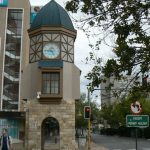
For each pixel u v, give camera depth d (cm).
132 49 870
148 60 866
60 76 3388
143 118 1436
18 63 6091
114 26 873
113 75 905
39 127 3350
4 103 5862
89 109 2862
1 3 6250
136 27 862
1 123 4128
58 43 3441
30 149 3325
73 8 891
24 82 3497
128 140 6134
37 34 3488
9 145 2172
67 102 3381
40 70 3400
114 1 860
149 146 4269
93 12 876
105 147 4153
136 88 938
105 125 10744
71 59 3494
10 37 6191
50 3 3591
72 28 3531
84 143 4106
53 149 3556
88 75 938
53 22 3456
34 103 3388
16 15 6294
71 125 3356
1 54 6084
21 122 4125
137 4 851
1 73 5984
